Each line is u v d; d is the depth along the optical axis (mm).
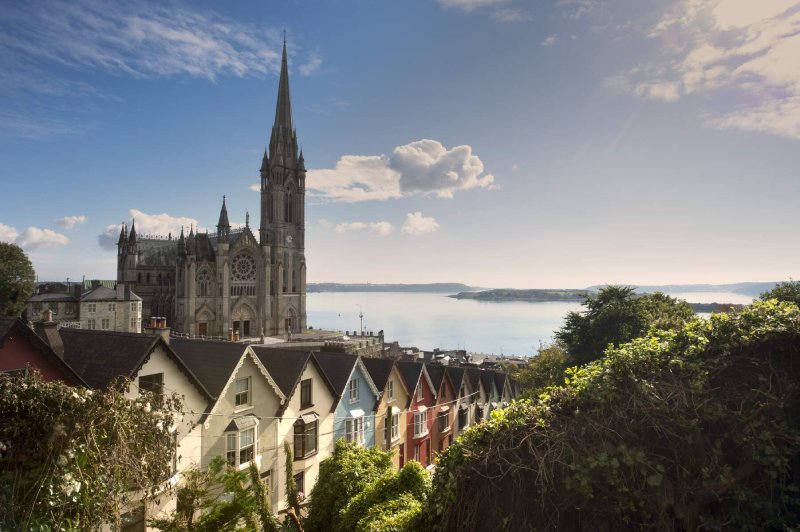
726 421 7797
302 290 126938
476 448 8758
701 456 7828
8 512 8914
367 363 37781
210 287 106188
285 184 124562
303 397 29094
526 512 8172
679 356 8539
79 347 22203
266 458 26078
